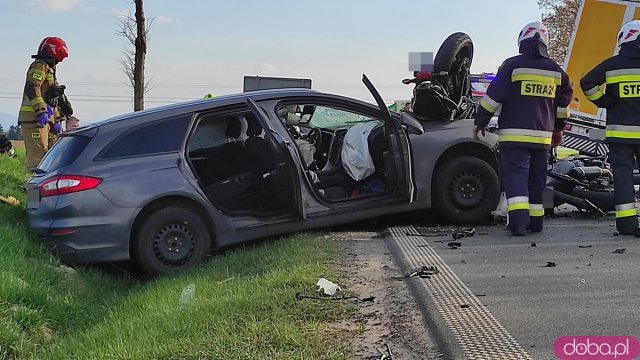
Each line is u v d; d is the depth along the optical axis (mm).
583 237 6055
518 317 3725
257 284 4543
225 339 3482
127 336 3773
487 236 6172
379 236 6254
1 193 7660
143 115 6086
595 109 10055
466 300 4051
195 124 6105
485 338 3420
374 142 6703
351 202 6387
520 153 6137
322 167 6926
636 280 4418
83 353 3691
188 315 3920
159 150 5941
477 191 6742
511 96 6148
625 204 6102
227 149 6516
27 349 3924
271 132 6047
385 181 6699
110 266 5969
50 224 5645
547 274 4652
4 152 12391
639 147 6105
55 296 4863
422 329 3611
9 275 4633
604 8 10070
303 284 4461
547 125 6188
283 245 5809
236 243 6066
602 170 7656
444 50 7047
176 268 5793
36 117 8188
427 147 6602
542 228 6449
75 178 5637
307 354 3273
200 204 5910
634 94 6035
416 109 6820
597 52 10109
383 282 4551
